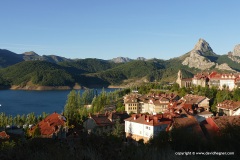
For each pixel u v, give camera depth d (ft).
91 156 68.95
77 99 635.25
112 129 357.20
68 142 81.87
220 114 415.85
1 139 196.34
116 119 376.48
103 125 364.38
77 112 488.85
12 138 234.79
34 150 75.20
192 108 400.26
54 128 310.86
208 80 627.46
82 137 85.35
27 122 475.72
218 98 467.11
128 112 540.11
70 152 70.59
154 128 299.17
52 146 74.95
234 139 96.27
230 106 412.77
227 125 105.29
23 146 77.61
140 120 322.34
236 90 468.75
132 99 556.10
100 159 70.28
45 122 354.13
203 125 207.41
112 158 72.23
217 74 634.84
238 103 416.46
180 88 629.51
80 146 75.66
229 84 573.33
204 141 104.99
